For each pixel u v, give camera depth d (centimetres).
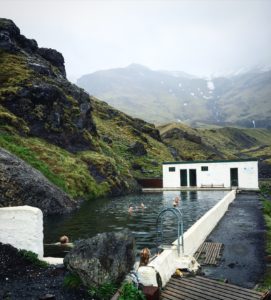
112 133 8838
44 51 8100
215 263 1485
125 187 5612
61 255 1648
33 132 5016
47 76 6425
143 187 6481
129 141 8794
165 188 6144
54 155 4597
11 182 2878
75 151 5469
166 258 1251
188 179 6216
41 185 3136
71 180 4275
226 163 5975
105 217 2922
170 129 15262
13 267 1270
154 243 1875
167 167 6372
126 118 11069
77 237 2111
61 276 1208
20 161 3297
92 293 1038
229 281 1270
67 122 5691
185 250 1494
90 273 1068
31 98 5309
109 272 1075
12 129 4631
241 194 5153
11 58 6319
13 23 7244
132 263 1166
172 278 1218
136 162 7619
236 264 1488
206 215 2173
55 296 1039
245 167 5875
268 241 1914
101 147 6625
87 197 4388
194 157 11225
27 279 1180
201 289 1118
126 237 1187
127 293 963
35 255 1361
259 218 2712
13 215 1399
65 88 6419
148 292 1005
